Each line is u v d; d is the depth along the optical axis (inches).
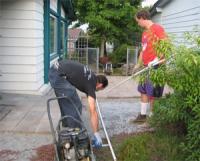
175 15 572.4
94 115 176.7
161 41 170.6
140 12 241.0
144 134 211.8
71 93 190.9
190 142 166.7
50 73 198.7
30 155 186.9
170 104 184.4
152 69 174.2
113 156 174.1
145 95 248.2
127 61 637.3
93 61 671.8
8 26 354.6
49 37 419.2
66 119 173.0
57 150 147.1
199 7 454.9
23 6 352.2
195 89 160.9
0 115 264.8
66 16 728.3
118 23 754.2
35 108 292.8
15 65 359.6
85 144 145.5
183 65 159.5
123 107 314.3
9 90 362.3
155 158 180.7
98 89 186.2
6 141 207.5
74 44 775.7
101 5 725.3
